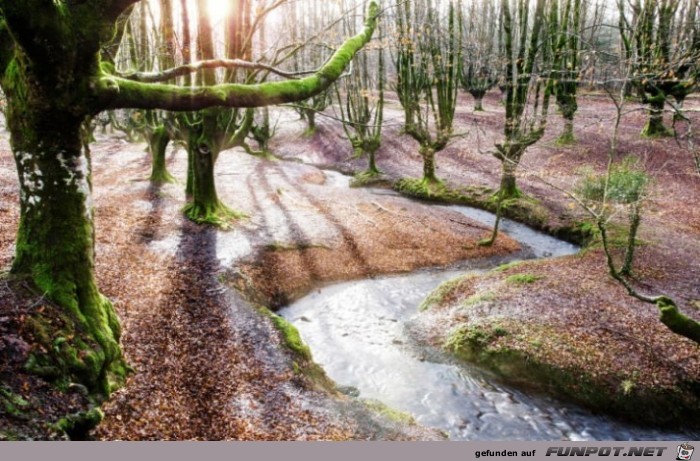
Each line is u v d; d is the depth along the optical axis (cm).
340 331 1542
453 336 1452
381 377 1316
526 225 2578
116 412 870
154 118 3566
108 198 2303
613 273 1160
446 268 2042
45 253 890
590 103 4578
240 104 952
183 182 2903
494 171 3344
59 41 727
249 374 1112
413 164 3734
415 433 1027
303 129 5212
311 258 1958
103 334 931
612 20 4669
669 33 2812
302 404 1043
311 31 3984
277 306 1662
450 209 2850
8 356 766
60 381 802
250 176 3341
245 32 1888
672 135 3294
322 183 3447
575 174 2973
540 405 1216
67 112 807
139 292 1353
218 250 1809
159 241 1809
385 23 2869
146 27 2969
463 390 1269
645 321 1426
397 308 1702
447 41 3008
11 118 835
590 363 1273
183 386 1022
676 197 2572
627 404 1185
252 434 920
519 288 1664
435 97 5322
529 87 2383
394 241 2227
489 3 5291
